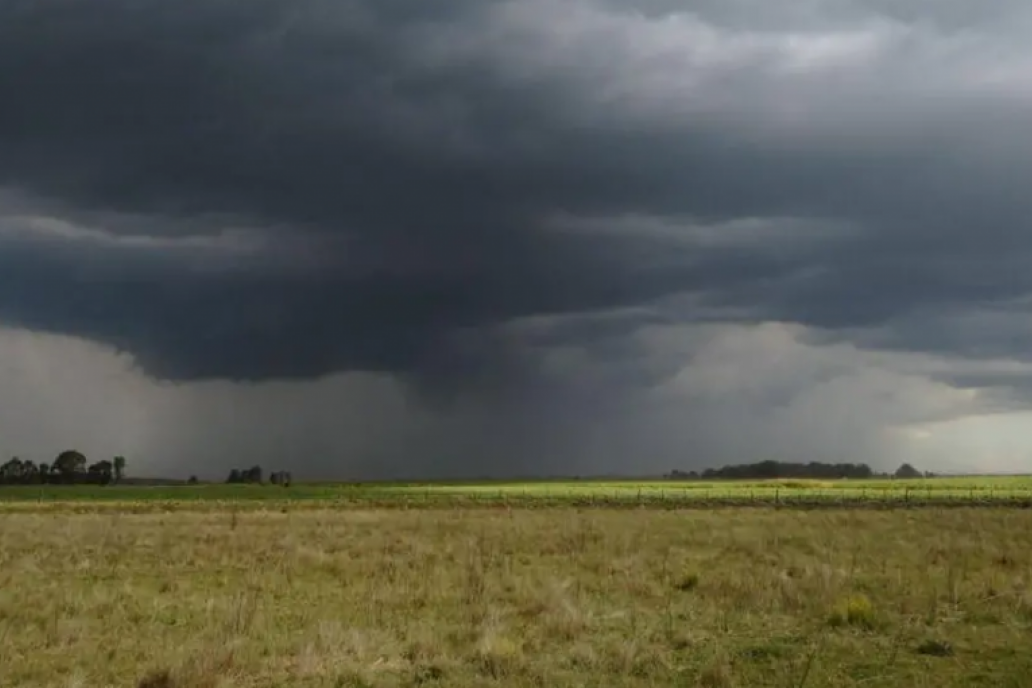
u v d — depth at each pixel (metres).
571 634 15.72
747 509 63.94
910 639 15.37
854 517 50.22
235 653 13.67
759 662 13.88
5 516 55.50
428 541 35.12
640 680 12.71
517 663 13.41
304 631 16.08
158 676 12.40
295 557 28.31
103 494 110.50
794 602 18.83
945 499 76.31
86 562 27.31
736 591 20.28
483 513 58.56
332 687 12.38
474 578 22.45
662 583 22.81
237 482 188.25
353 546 33.03
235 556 29.17
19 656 14.43
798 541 34.94
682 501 77.88
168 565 27.17
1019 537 35.53
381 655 14.19
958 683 12.62
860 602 17.34
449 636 15.76
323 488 137.38
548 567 26.59
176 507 71.31
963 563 25.98
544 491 113.19
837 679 12.88
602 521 48.00
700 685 12.42
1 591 20.89
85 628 16.56
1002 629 16.12
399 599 20.02
